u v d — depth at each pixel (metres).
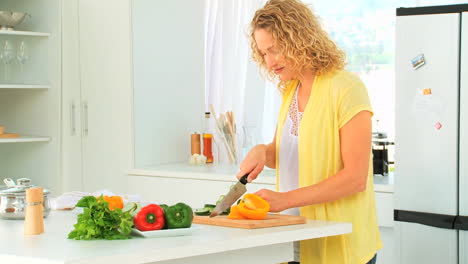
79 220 1.75
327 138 2.03
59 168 3.91
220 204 2.04
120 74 3.80
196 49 4.23
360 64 3.68
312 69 2.06
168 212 1.80
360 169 1.97
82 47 3.91
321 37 2.02
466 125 2.59
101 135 3.89
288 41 1.99
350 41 3.71
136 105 3.82
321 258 2.03
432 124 2.66
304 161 2.06
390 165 3.57
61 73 3.89
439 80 2.63
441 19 2.62
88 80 3.91
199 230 1.83
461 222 2.61
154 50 3.93
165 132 4.02
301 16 2.01
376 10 3.63
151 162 3.94
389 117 3.62
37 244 1.68
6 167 4.07
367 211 2.08
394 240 2.79
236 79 4.09
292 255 1.97
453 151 2.62
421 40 2.66
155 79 3.95
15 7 4.00
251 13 4.01
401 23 2.71
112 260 1.52
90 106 3.91
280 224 1.92
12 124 4.05
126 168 3.81
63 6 3.87
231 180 3.37
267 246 1.90
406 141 2.72
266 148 2.24
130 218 1.77
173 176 3.61
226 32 4.15
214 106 4.29
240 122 4.10
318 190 1.95
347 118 1.97
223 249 1.70
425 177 2.69
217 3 4.24
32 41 3.92
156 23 3.94
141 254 1.56
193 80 4.21
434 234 2.68
